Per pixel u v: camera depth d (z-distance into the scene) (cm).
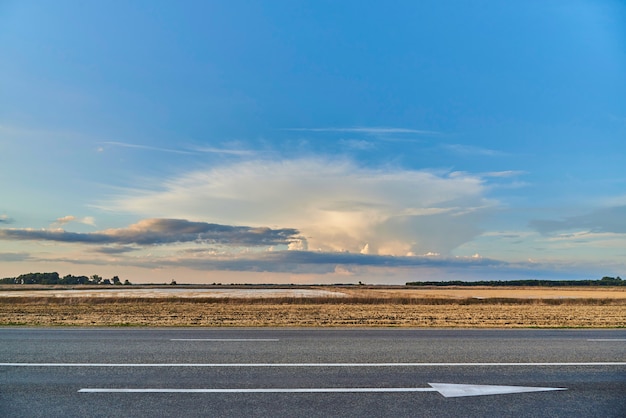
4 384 805
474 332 1596
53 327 1745
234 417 642
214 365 965
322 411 668
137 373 888
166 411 664
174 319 2211
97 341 1309
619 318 2456
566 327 1877
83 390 768
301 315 2502
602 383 838
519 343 1308
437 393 764
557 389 796
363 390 777
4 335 1458
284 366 957
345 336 1436
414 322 2155
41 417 640
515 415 661
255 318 2291
